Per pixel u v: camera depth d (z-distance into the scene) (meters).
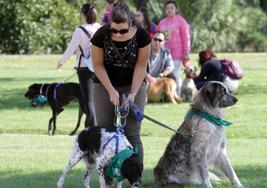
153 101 18.31
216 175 9.25
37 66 30.17
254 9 43.34
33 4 35.59
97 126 7.91
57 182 8.61
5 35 35.66
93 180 8.99
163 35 16.41
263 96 19.23
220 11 41.00
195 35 40.22
